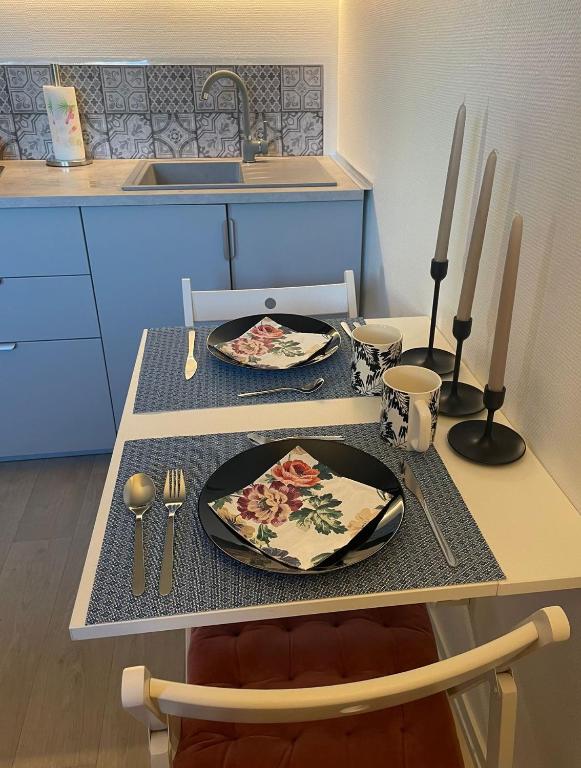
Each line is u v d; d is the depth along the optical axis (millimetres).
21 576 1770
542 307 926
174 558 786
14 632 1599
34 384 2156
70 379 2166
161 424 1059
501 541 803
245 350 1267
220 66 2359
